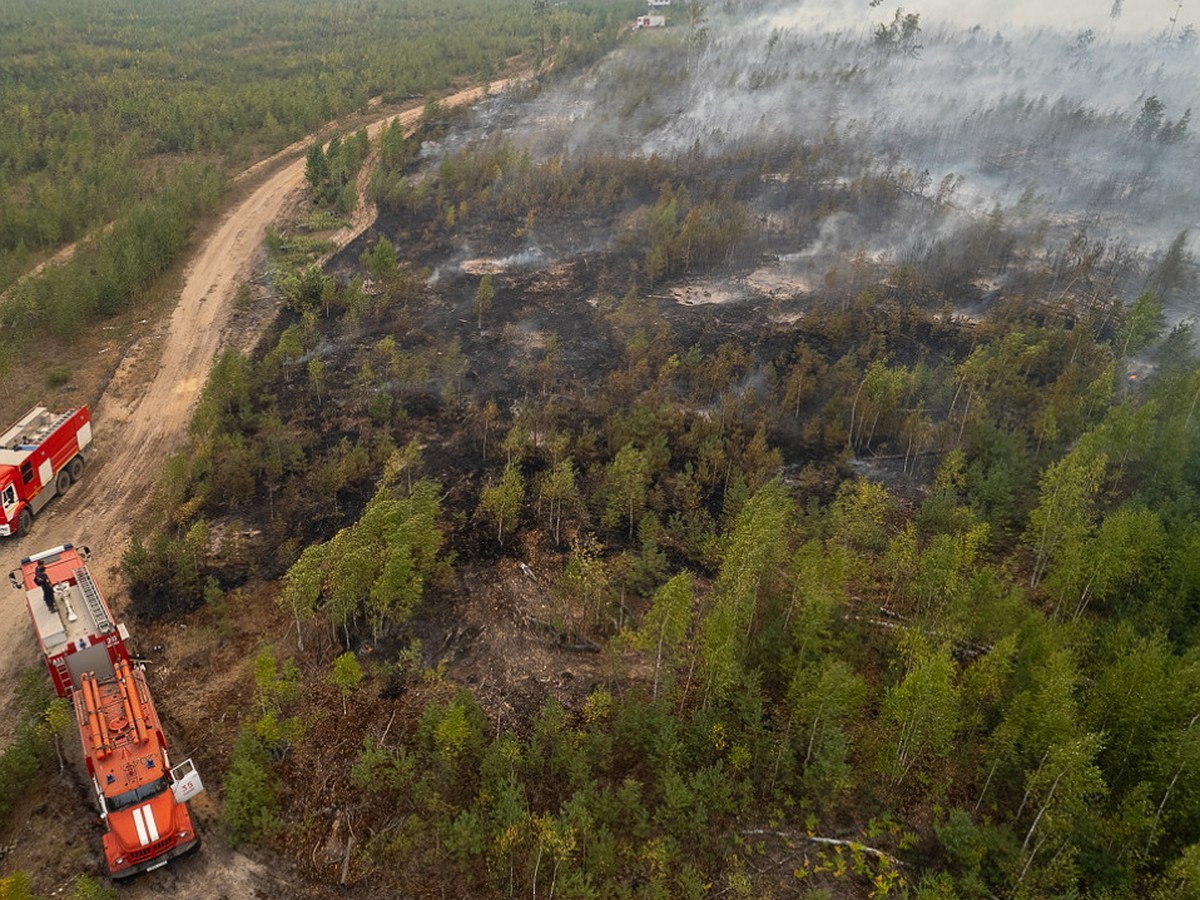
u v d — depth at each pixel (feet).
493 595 114.62
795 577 105.29
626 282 209.97
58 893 79.05
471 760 90.17
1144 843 81.97
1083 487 120.16
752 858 84.23
